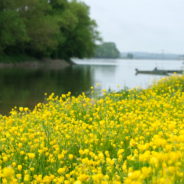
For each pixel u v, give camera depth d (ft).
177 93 44.04
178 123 26.78
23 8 224.53
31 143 22.91
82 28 274.98
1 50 208.23
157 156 12.59
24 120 31.17
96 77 141.28
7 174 13.83
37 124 29.71
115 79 132.57
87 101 38.45
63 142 23.68
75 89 89.76
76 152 22.90
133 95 47.09
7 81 108.37
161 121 27.96
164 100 40.22
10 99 67.51
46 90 85.81
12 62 211.00
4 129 28.12
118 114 32.35
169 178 11.81
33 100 66.64
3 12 201.57
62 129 27.09
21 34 203.62
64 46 268.41
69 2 282.36
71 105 39.60
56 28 229.66
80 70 198.59
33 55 241.35
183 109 36.99
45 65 236.02
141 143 21.57
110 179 16.76
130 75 163.12
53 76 136.77
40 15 231.09
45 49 234.99
